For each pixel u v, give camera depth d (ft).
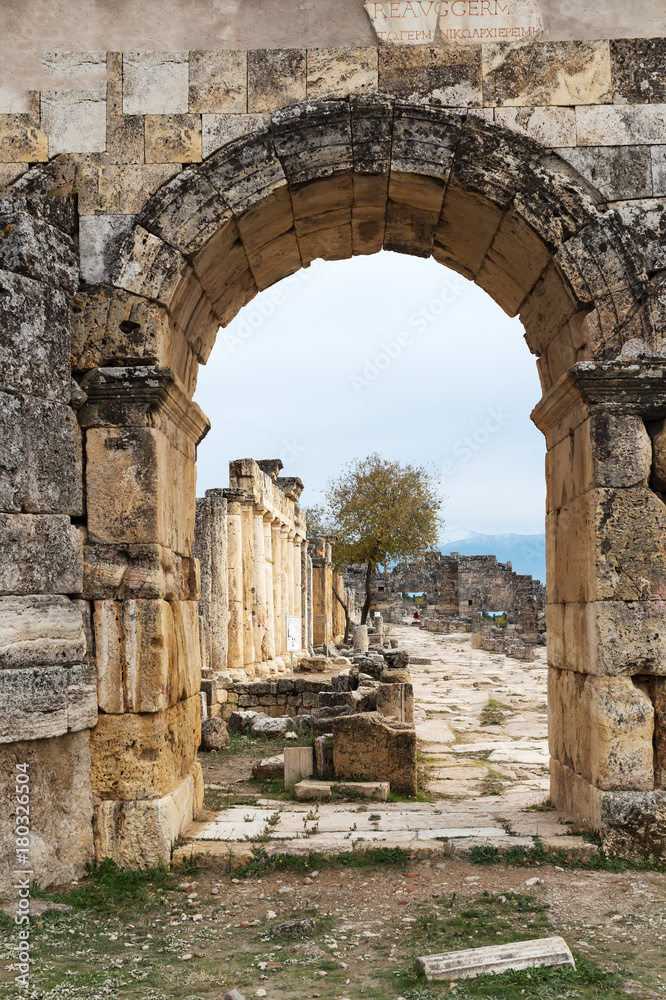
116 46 27.02
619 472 24.80
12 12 27.12
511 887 21.83
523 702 65.36
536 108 26.58
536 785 36.01
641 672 24.39
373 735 33.37
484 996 15.69
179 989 16.37
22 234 23.91
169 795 24.63
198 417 29.91
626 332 25.62
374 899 21.29
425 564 208.54
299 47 26.96
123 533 24.59
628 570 24.52
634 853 23.61
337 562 137.80
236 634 64.69
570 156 26.32
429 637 157.79
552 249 26.20
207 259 27.20
